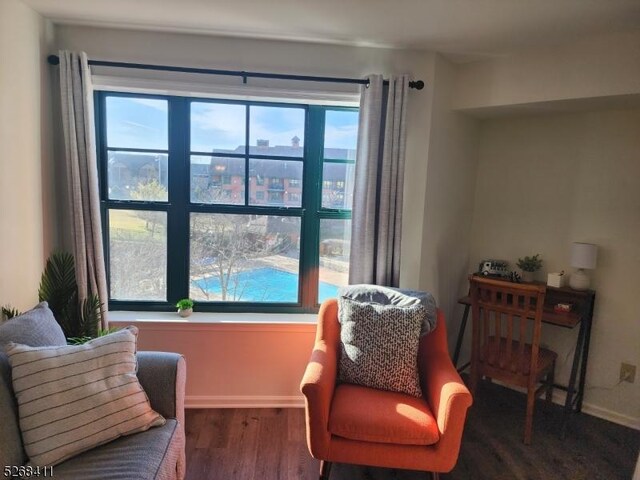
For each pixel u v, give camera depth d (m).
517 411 2.58
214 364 2.47
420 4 1.86
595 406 2.57
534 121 2.73
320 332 2.13
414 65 2.45
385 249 2.39
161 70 2.28
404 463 1.69
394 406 1.77
